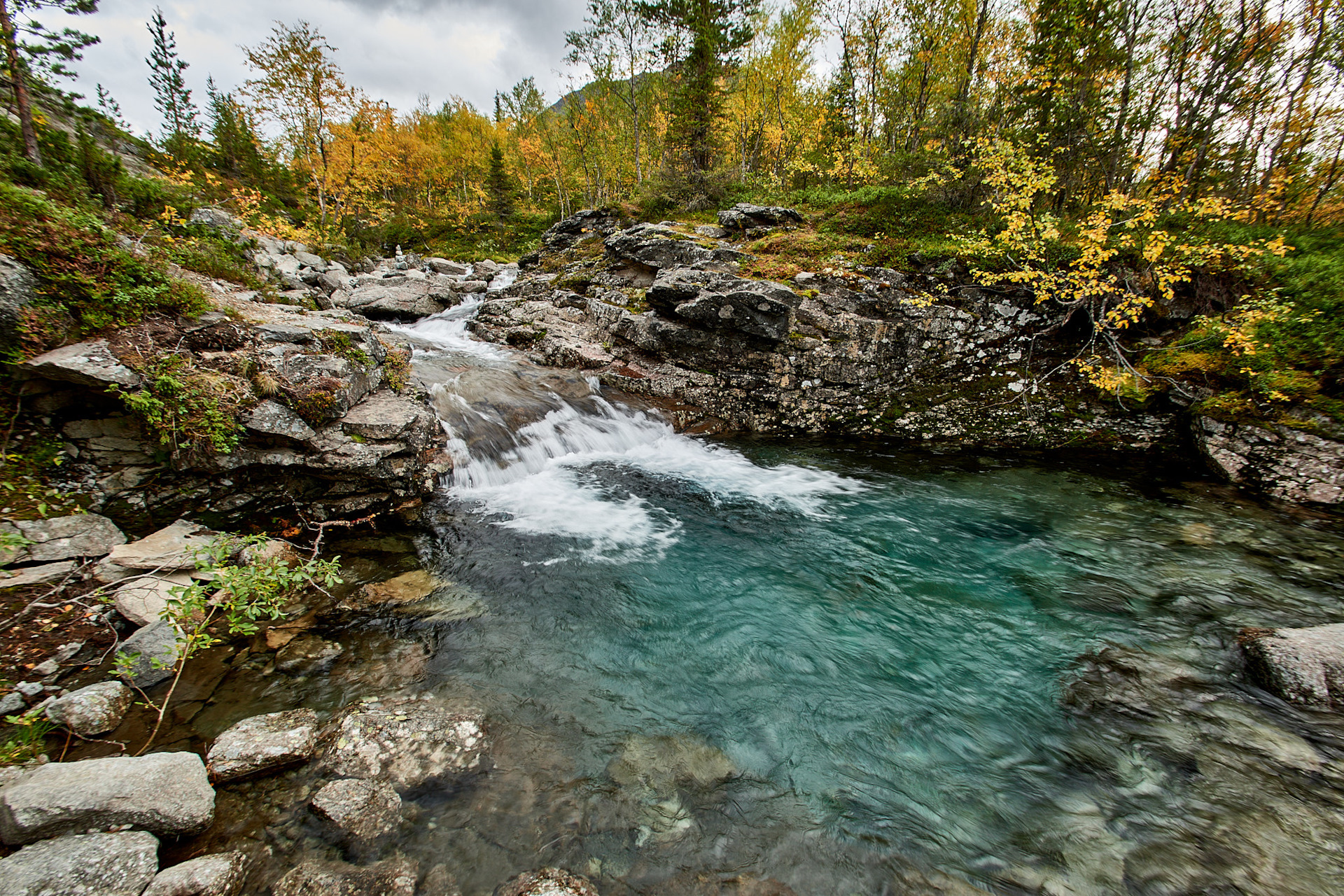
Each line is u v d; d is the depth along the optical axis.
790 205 22.05
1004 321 13.12
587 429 11.73
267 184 37.09
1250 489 9.80
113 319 6.89
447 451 9.45
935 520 9.11
